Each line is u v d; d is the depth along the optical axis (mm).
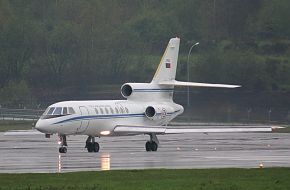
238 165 117500
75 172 102938
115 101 166000
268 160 127188
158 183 91562
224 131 153500
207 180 94375
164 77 175750
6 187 89000
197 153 145625
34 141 192500
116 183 91688
